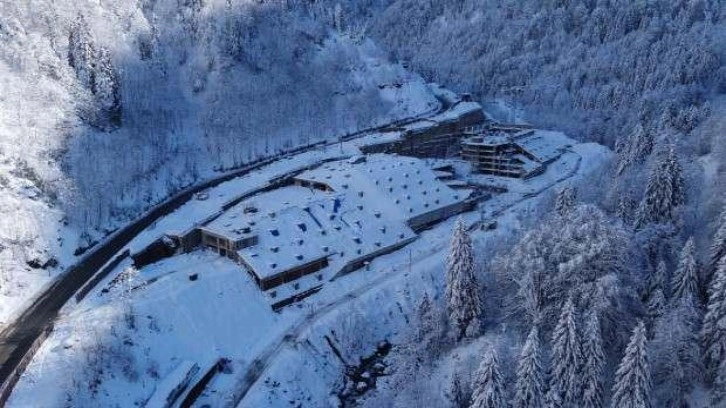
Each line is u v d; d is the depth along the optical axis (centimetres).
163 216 14175
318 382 10388
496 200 17800
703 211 11281
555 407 7531
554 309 9194
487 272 11125
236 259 12519
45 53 15750
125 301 10400
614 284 8494
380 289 12406
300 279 12488
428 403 9031
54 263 11912
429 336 10325
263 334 11181
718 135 14275
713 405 7819
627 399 7194
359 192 15675
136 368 9475
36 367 8869
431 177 17262
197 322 10788
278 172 17038
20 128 13638
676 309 8438
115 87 16450
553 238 9612
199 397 9594
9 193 12300
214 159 17738
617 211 12231
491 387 7356
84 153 14438
